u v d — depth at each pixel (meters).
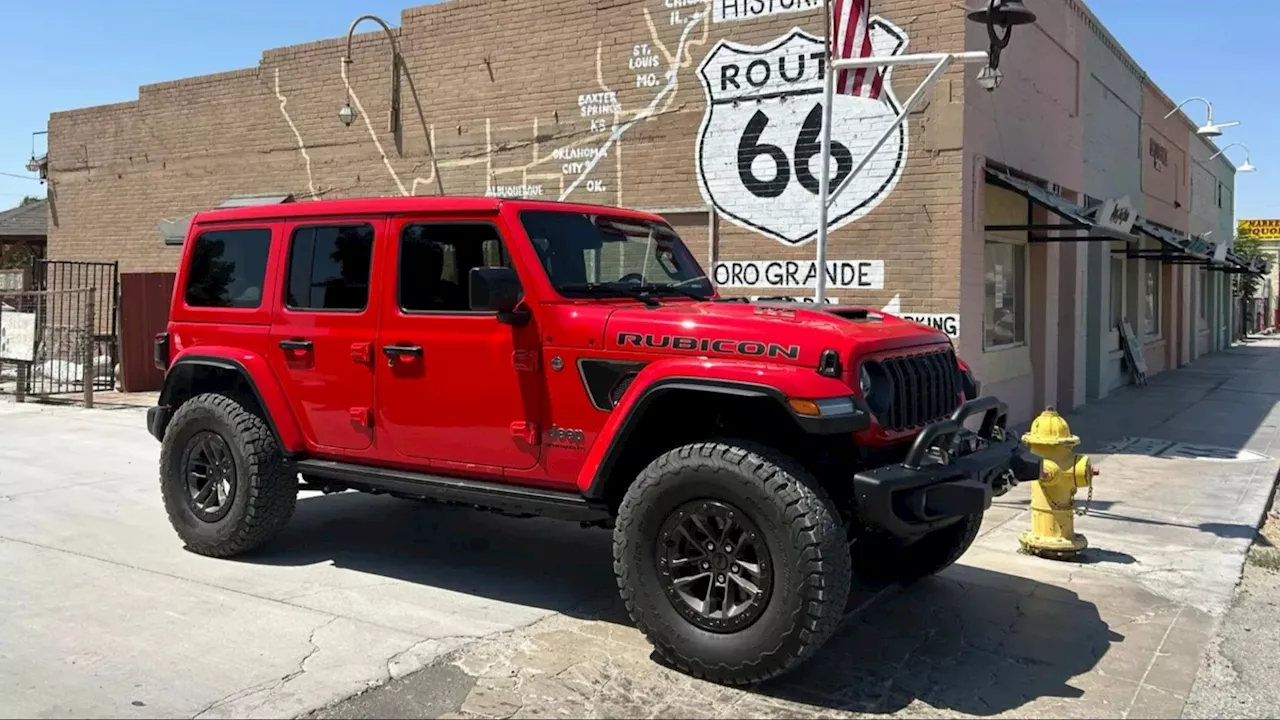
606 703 4.03
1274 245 57.12
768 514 3.99
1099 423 13.20
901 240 9.91
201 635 4.68
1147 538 6.94
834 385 4.07
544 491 4.88
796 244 10.51
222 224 6.23
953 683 4.34
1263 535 7.36
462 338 5.02
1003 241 11.73
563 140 12.04
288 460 5.84
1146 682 4.39
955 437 4.46
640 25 11.40
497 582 5.67
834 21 7.50
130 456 9.51
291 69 14.34
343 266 5.57
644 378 4.37
